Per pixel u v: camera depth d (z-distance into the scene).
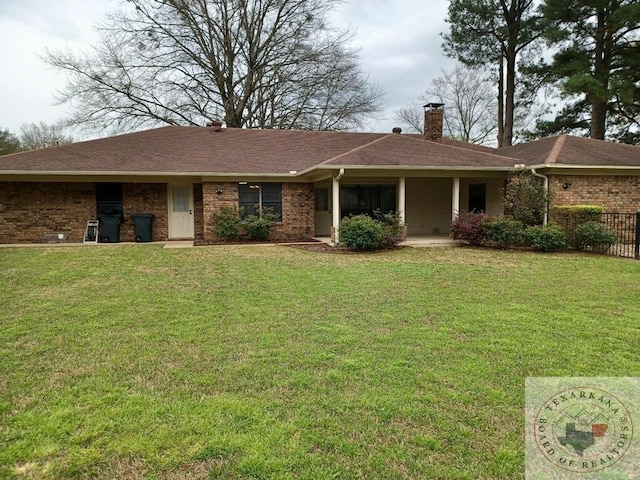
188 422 2.84
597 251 11.22
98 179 13.79
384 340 4.41
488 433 2.75
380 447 2.59
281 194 14.65
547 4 20.31
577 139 15.05
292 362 3.85
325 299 6.18
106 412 2.96
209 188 14.06
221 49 24.09
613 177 13.26
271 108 25.70
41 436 2.67
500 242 11.98
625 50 19.88
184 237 14.92
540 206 12.45
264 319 5.20
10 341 4.45
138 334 4.66
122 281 7.52
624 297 6.26
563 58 20.55
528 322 5.04
